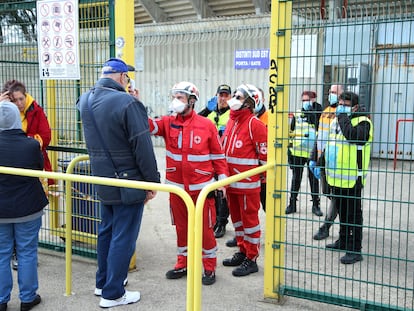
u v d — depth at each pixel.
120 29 4.15
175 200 4.07
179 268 4.23
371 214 6.30
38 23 4.61
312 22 3.34
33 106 4.49
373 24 3.23
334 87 4.21
